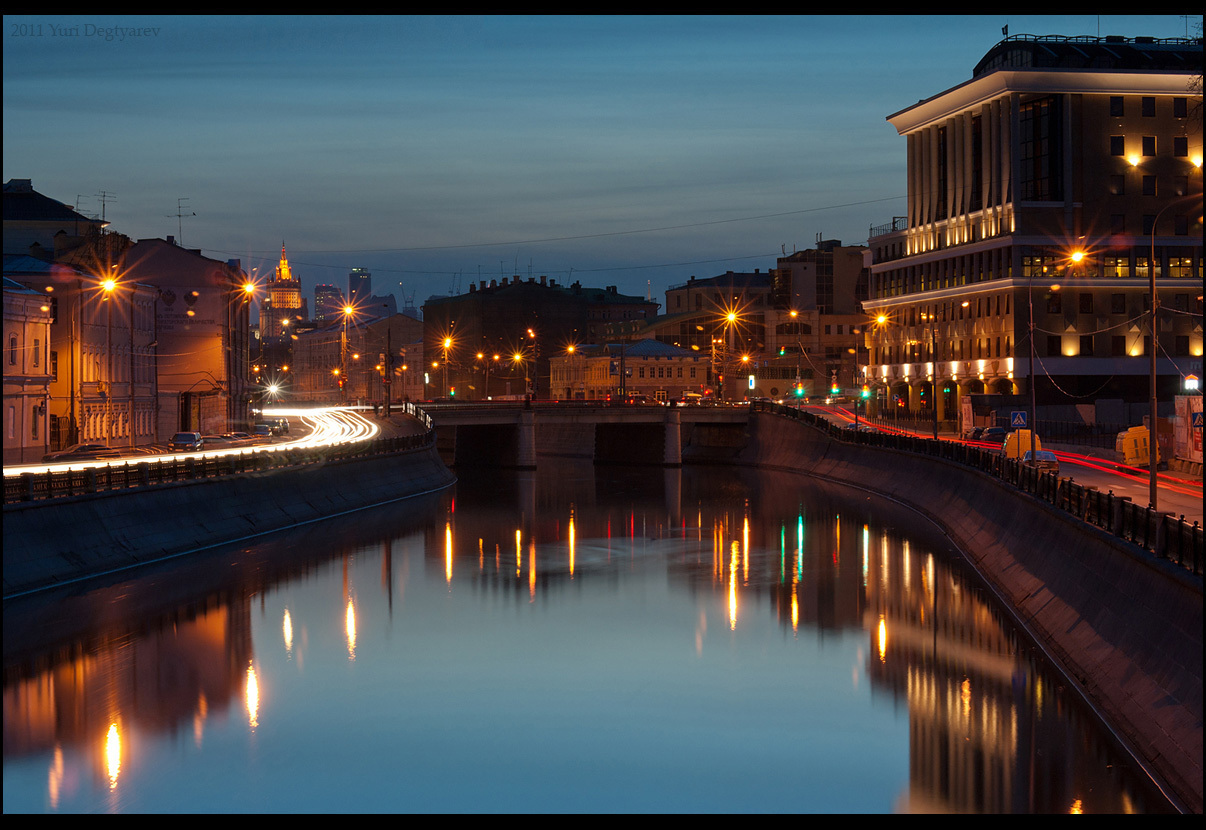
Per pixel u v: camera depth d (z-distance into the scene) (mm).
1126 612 35625
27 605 49625
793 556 68625
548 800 30719
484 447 153500
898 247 154625
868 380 159250
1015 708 36000
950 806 29391
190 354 116125
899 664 42656
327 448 87750
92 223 120062
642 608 54094
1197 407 69438
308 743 34812
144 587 54906
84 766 32750
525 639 47938
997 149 129625
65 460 82312
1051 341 123062
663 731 35969
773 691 40031
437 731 36031
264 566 62438
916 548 69250
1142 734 30719
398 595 56531
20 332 80375
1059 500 48375
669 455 144000
